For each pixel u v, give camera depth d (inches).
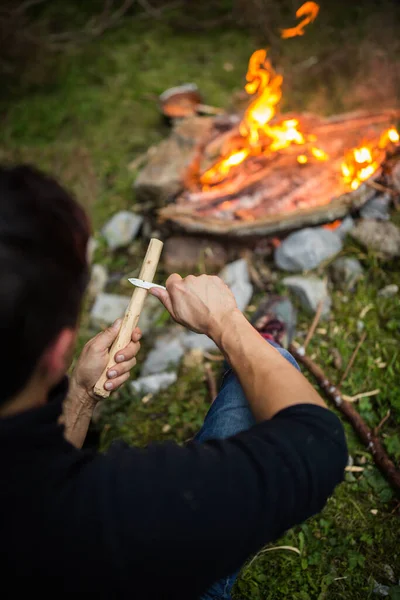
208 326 41.6
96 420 85.1
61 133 146.1
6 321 26.1
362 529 70.9
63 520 28.5
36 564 28.2
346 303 97.0
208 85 152.9
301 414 33.2
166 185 108.0
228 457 30.8
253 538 29.9
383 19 157.0
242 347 38.8
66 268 27.7
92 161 136.6
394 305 94.4
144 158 134.4
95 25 178.7
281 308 91.7
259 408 35.4
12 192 27.1
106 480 29.8
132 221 116.0
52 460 29.9
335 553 68.6
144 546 28.6
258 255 105.4
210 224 101.5
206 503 29.3
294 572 67.2
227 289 42.8
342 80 144.2
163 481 29.8
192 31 173.6
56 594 28.7
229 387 50.4
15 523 28.3
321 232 102.3
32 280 26.4
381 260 99.6
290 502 30.5
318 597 64.9
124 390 91.0
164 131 143.0
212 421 49.4
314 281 98.0
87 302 106.4
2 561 28.2
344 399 82.4
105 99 153.3
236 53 162.2
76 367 48.6
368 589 65.0
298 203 104.2
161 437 84.5
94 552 28.3
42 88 160.7
